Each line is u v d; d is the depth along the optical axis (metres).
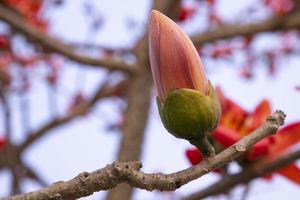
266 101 0.83
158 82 0.66
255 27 1.50
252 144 0.66
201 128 0.65
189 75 0.66
